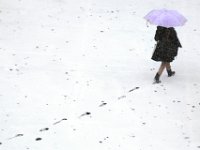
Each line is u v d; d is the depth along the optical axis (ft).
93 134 45.19
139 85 55.36
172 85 55.01
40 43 68.03
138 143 43.29
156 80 55.52
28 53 64.59
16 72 59.00
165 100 51.52
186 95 52.54
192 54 64.49
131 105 50.78
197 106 50.08
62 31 72.59
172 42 53.67
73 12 80.74
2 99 52.29
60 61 62.34
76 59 63.00
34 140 44.39
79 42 68.74
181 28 74.23
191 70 59.21
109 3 85.81
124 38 70.33
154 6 84.53
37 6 82.99
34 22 76.02
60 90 54.49
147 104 50.85
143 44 68.23
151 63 61.82
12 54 64.08
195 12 81.46
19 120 48.01
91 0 87.10
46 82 56.49
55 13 80.02
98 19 77.82
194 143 42.96
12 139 44.60
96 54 64.75
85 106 50.80
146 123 46.98
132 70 59.77
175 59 62.75
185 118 47.70
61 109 50.21
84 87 55.26
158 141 43.52
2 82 56.24
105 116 48.60
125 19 78.23
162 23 51.78
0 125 47.03
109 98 52.54
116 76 58.08
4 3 83.61
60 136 44.98
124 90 54.29
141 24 76.23
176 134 44.73
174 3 85.97
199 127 45.88
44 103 51.52
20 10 80.84
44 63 61.67
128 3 86.02
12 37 69.92
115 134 45.06
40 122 47.65
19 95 53.26
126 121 47.50
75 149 42.60
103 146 43.01
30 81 56.75
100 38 70.23
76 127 46.60
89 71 59.47
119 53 65.05
